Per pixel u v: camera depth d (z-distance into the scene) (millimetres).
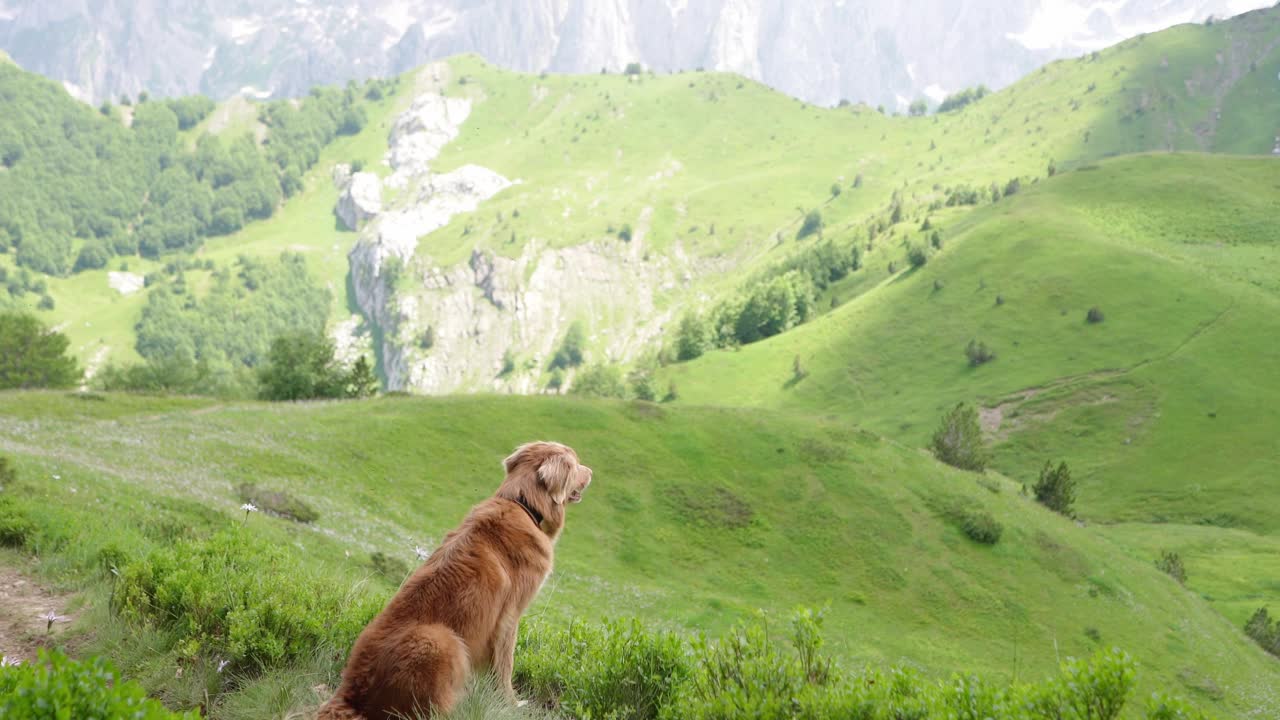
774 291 196500
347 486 47438
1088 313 146250
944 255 182125
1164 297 144250
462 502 51969
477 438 60375
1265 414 114812
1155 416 120500
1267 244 163250
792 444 67062
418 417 60812
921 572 55375
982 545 58469
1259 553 86688
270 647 6398
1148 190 194125
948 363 150625
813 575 54375
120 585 7617
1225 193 186875
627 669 5734
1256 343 127938
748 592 51469
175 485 32156
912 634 49812
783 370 166500
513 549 4949
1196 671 50031
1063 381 132625
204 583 7008
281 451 49250
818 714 4445
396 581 27516
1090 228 177375
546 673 6805
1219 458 109938
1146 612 54656
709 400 161750
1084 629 52406
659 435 66438
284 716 5512
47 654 3064
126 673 6344
